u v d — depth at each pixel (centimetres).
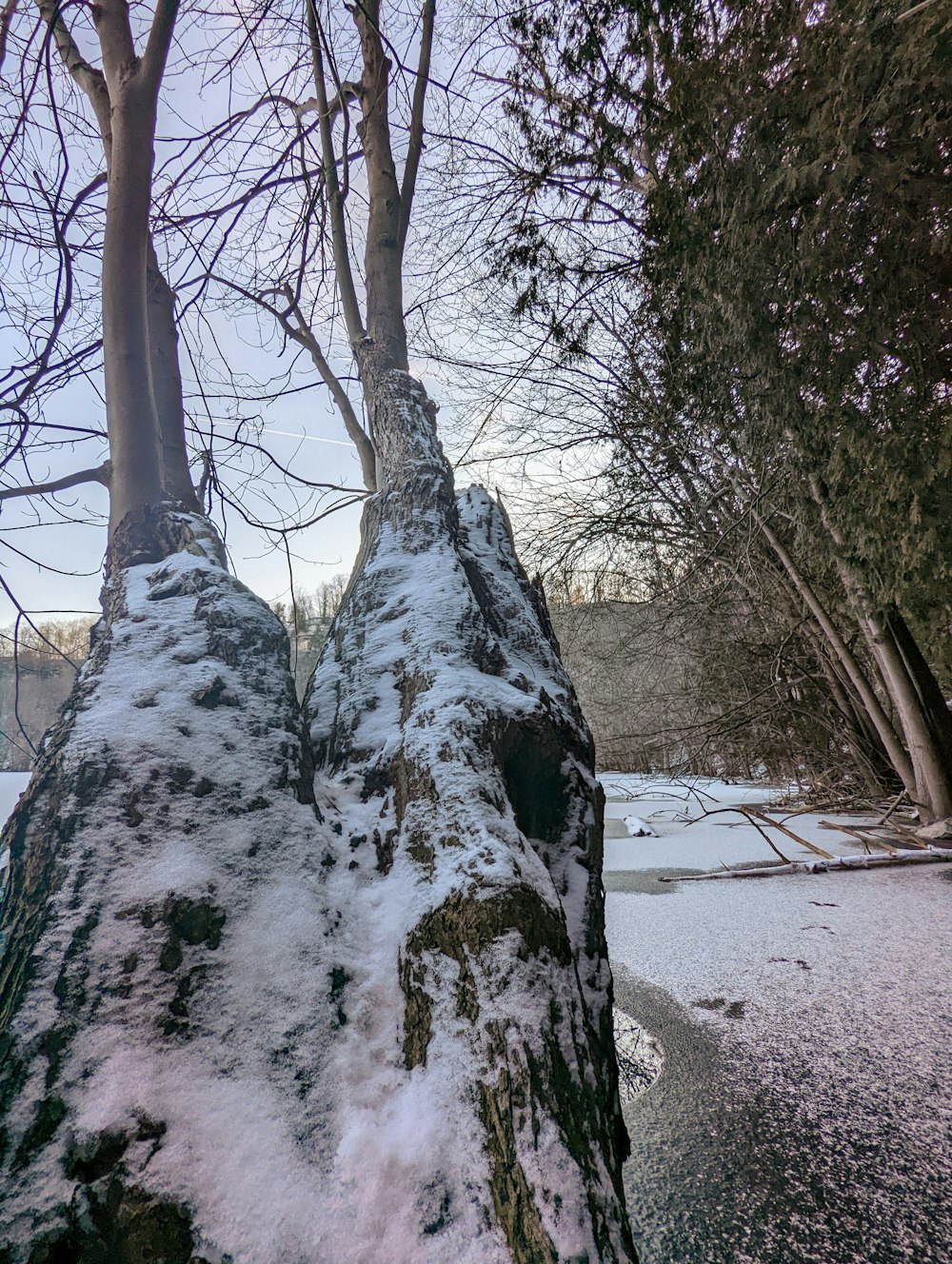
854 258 388
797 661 1098
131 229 189
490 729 157
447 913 119
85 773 121
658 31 420
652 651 1346
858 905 441
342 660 195
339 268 323
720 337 508
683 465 913
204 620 158
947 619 555
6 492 191
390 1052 110
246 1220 85
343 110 311
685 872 594
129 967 101
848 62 340
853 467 482
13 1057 90
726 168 433
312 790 147
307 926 120
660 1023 280
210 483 388
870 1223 157
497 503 299
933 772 688
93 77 224
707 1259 149
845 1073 227
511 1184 89
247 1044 102
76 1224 79
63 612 308
